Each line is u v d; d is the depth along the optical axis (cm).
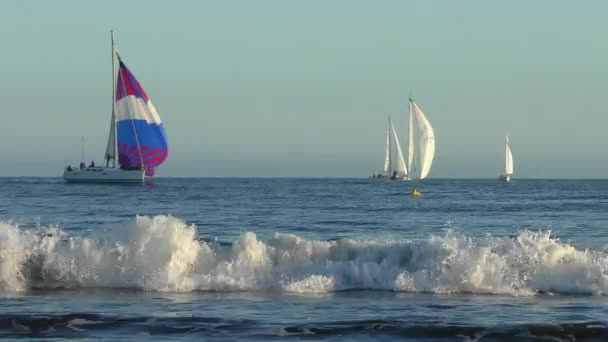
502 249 5919
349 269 5866
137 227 6081
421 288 5684
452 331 4456
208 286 5784
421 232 10950
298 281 5797
